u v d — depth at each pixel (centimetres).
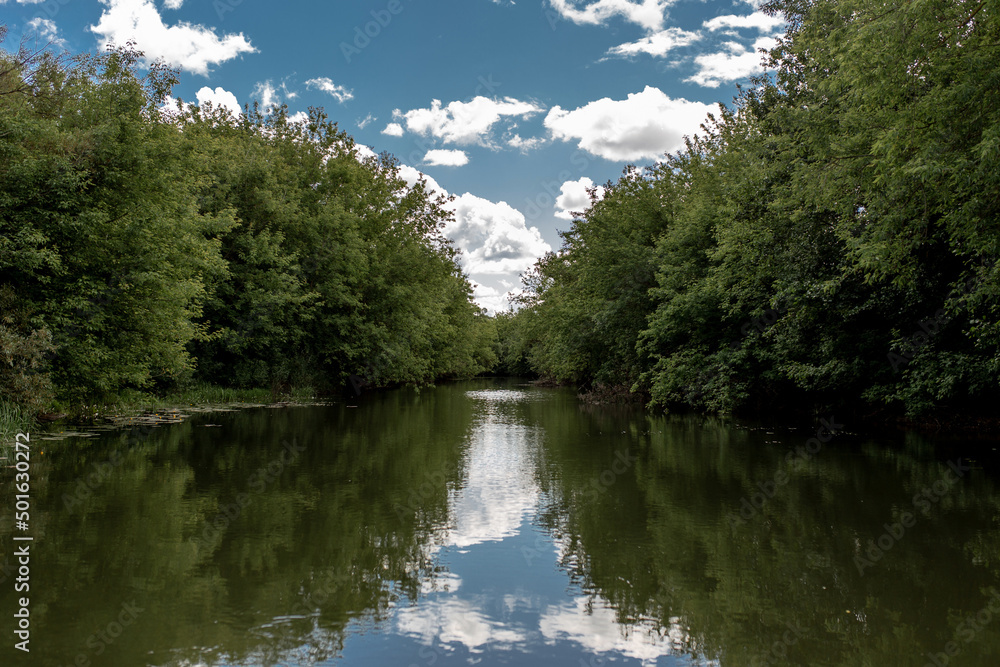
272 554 614
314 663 400
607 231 2478
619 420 1862
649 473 1020
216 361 2466
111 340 1449
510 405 2514
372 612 486
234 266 2347
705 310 1852
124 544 630
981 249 876
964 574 569
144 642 424
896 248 969
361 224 3147
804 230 1420
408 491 886
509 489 908
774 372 1697
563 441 1385
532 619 478
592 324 2619
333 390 3108
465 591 533
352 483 932
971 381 1192
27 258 1170
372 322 3048
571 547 650
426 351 3925
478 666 402
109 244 1355
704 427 1650
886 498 840
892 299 1299
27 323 1212
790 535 687
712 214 1875
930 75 811
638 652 427
